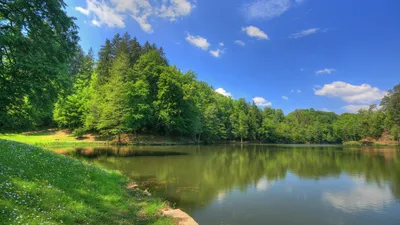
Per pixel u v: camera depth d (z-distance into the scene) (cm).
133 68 4966
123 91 4166
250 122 9219
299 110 15912
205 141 6631
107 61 5578
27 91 1055
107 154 2823
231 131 8212
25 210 584
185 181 1617
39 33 1138
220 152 3872
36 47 1105
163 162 2377
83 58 6731
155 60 5000
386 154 4003
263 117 10394
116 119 4138
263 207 1139
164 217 846
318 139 11731
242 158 3116
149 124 4966
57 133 4819
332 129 12094
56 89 1209
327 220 1001
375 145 8056
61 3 1229
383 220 1008
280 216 1029
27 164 923
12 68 1006
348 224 962
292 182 1706
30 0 1086
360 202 1255
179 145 4975
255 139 9625
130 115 4112
